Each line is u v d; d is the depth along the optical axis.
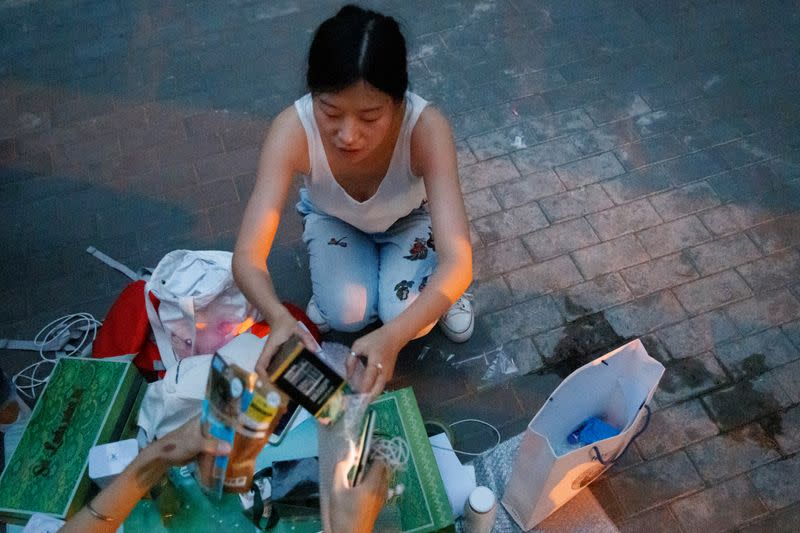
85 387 2.41
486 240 3.25
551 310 3.02
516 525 2.44
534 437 1.99
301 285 3.14
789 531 2.45
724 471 2.57
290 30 4.20
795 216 3.26
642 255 3.17
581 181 3.44
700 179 3.41
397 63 1.69
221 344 2.62
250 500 2.13
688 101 3.73
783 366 2.82
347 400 1.58
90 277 3.21
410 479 2.18
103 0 4.46
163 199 3.47
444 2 4.29
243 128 3.75
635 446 2.63
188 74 4.01
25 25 4.34
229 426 1.46
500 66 3.94
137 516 2.18
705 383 2.79
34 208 3.46
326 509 1.52
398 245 2.56
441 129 2.07
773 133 3.57
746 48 3.95
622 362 2.21
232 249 3.29
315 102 1.77
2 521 2.22
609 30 4.09
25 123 3.84
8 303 3.13
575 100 3.77
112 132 3.77
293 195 3.44
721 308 2.99
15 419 2.59
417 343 2.93
